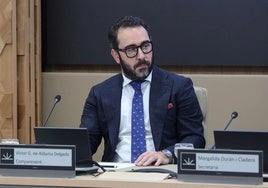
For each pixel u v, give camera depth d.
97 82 4.85
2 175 2.01
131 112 3.05
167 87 3.08
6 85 4.67
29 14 4.69
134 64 3.00
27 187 1.96
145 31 3.03
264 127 4.63
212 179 1.85
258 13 4.60
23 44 4.68
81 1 4.86
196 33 4.69
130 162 2.96
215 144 2.13
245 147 2.07
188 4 4.69
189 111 3.06
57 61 4.93
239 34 4.63
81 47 4.88
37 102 4.82
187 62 4.71
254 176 1.81
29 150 2.00
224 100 4.68
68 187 1.92
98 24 4.84
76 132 2.24
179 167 1.88
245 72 4.70
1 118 4.69
